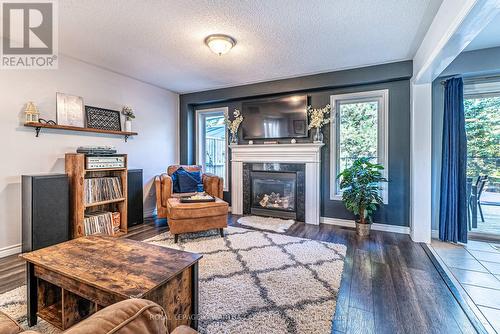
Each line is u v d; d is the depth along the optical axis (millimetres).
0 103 2561
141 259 1464
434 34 2230
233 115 4672
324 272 2162
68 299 1401
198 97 4742
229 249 2684
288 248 2725
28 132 2756
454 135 2951
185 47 2842
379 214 3525
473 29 1743
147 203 4273
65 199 2729
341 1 1993
